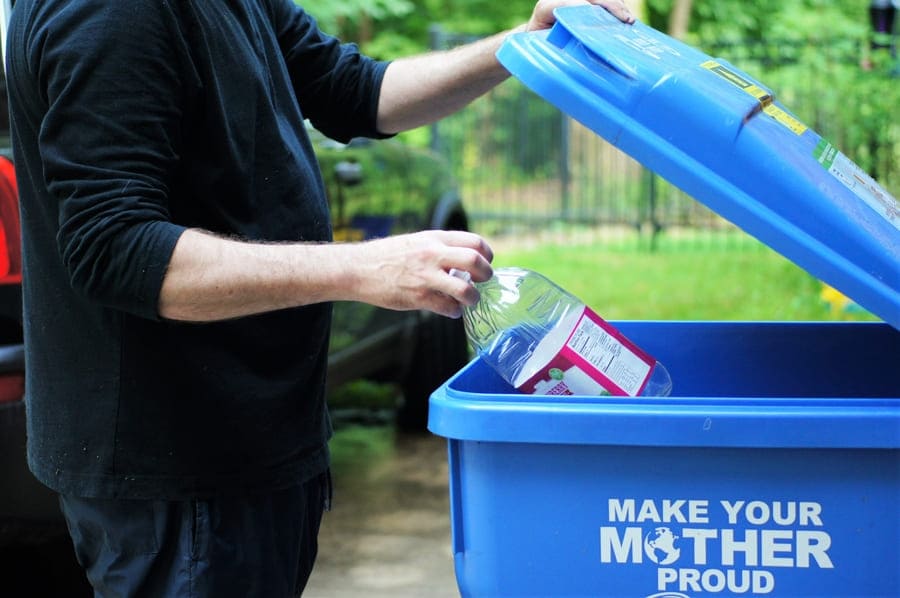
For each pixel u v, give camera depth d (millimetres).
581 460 1435
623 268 8453
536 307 1727
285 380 1648
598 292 7629
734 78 1673
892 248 1453
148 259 1435
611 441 1408
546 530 1458
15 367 2629
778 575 1423
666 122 1488
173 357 1564
